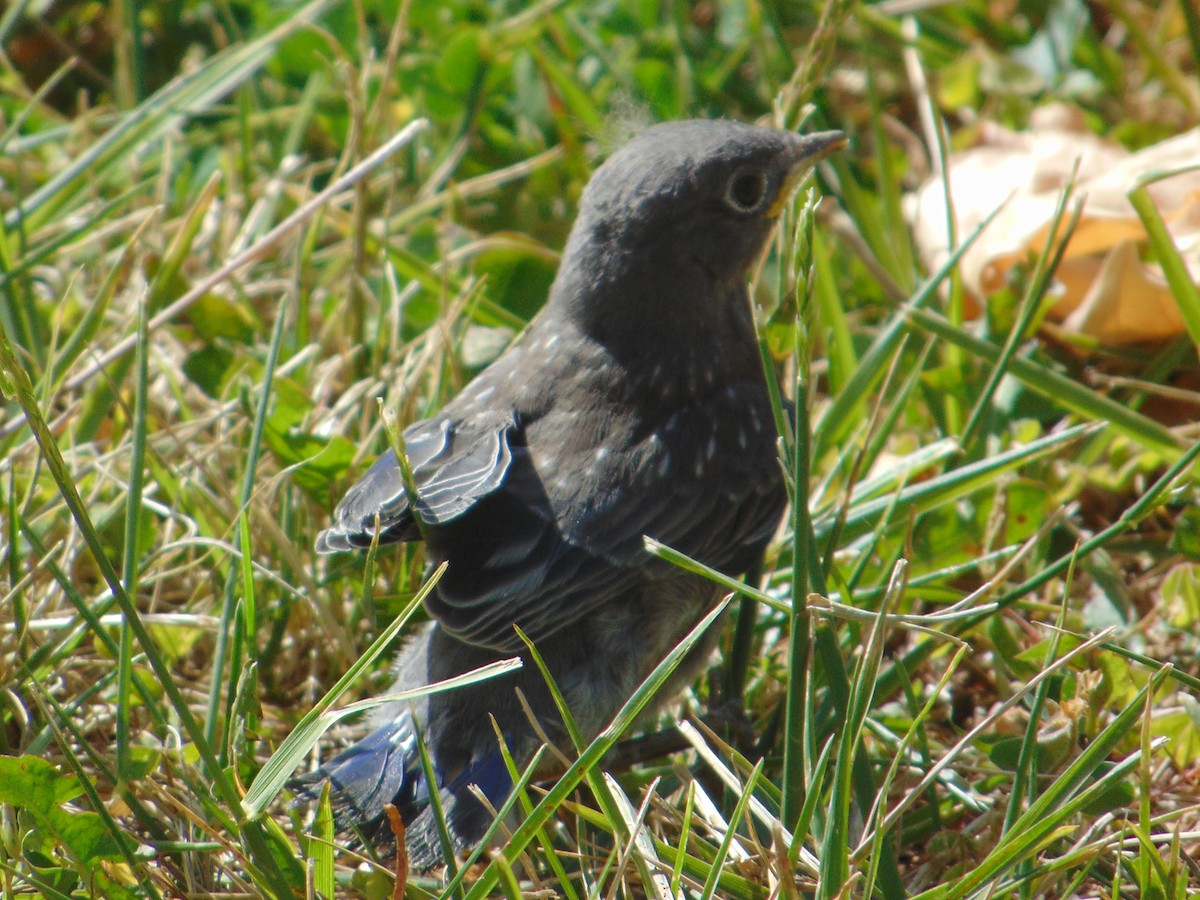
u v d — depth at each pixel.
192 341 8.92
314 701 6.93
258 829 4.99
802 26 11.34
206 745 4.95
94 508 7.48
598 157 10.20
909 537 6.13
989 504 7.55
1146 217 7.14
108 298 8.01
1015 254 8.73
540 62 10.07
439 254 9.57
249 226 9.57
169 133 9.80
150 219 8.54
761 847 5.18
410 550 7.15
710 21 11.86
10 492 6.24
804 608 5.36
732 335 6.96
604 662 6.38
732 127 6.91
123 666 5.35
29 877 5.11
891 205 9.20
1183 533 7.11
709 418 6.66
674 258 6.66
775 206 6.91
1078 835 5.73
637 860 5.14
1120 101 10.67
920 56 11.16
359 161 9.64
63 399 8.30
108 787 6.22
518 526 6.08
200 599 7.33
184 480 7.37
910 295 8.97
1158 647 6.98
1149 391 8.44
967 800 5.98
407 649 6.65
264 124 10.74
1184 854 5.56
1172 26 11.02
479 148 10.76
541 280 9.26
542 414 6.57
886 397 8.34
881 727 6.17
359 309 8.84
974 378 8.26
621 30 11.48
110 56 11.71
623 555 6.21
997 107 10.66
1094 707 5.85
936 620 5.84
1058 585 7.41
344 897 5.88
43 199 8.90
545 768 6.32
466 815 5.86
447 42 10.81
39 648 6.59
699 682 7.12
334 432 7.96
